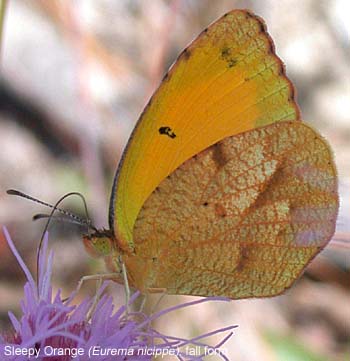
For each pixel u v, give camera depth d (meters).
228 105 0.10
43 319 0.09
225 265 0.10
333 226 0.10
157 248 0.10
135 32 0.18
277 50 0.19
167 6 0.18
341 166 0.16
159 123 0.10
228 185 0.10
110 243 0.10
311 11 0.19
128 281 0.10
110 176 0.16
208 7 0.18
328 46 0.19
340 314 0.16
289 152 0.10
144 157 0.10
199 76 0.10
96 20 0.18
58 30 0.17
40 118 0.17
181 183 0.10
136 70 0.17
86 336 0.09
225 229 0.10
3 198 0.16
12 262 0.15
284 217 0.10
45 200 0.16
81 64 0.17
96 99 0.17
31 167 0.17
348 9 0.19
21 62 0.17
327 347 0.15
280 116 0.10
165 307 0.14
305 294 0.16
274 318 0.15
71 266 0.15
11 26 0.17
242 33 0.10
